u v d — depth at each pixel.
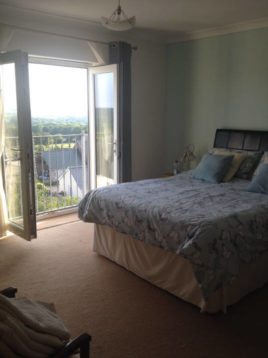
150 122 5.17
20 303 1.64
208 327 2.29
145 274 2.85
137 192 3.17
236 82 4.37
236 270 2.36
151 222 2.63
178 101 5.12
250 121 4.30
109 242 3.22
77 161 5.38
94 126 4.75
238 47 4.29
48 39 3.99
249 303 2.57
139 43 4.82
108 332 2.24
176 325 2.31
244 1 3.37
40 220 4.54
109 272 3.06
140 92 4.95
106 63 4.55
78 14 3.78
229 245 2.35
